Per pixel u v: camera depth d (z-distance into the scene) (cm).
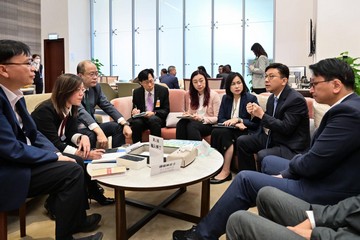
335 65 145
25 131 182
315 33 529
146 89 371
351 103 135
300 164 149
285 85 258
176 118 362
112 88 673
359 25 480
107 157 214
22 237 198
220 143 309
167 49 949
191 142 247
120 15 989
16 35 939
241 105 323
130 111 382
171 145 231
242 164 291
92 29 1023
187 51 926
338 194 138
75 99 227
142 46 978
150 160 183
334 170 139
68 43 944
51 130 221
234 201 163
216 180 298
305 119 242
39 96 292
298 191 150
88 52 1019
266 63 596
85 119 277
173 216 224
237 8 848
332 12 491
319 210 123
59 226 173
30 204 247
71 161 180
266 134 282
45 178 166
